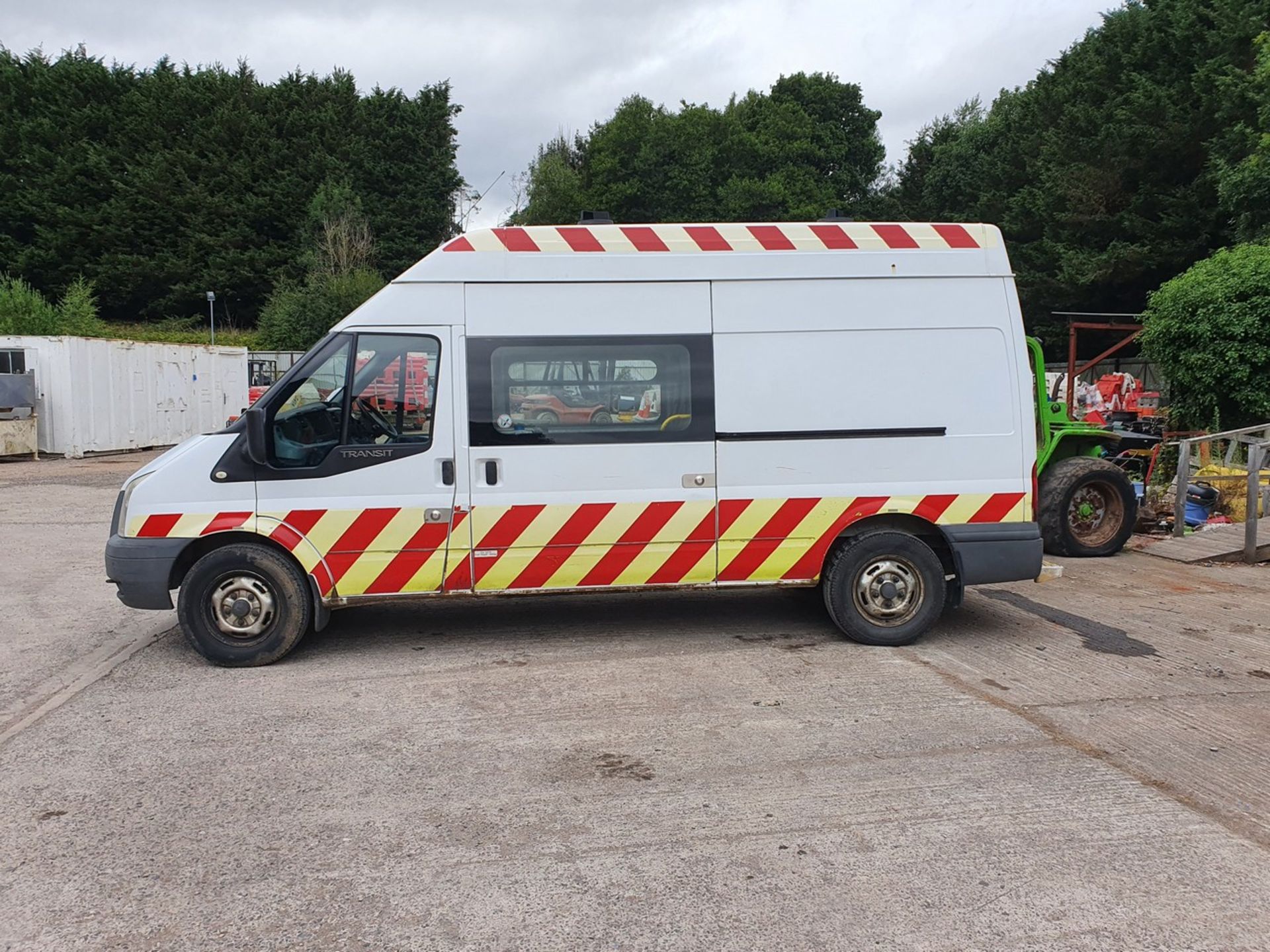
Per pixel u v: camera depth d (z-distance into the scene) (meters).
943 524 5.85
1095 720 4.61
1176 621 6.56
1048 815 3.59
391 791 3.87
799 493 5.76
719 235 5.71
